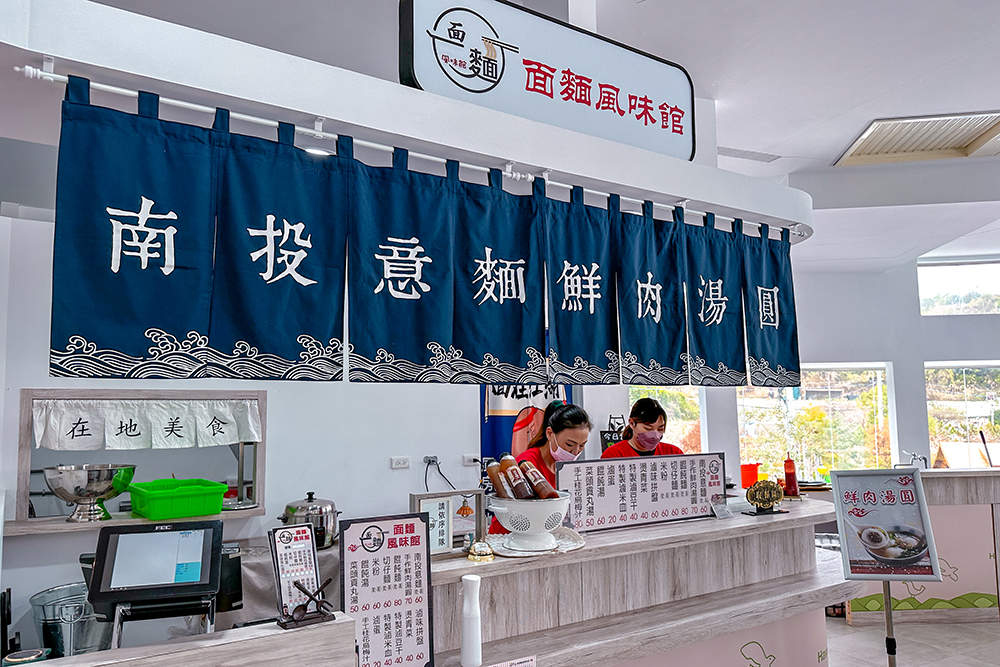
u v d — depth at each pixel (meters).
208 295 1.84
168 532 1.71
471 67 2.37
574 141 2.49
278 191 1.96
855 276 7.76
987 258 7.96
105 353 1.69
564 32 2.61
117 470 3.16
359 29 3.58
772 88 4.25
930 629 5.09
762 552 3.04
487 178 2.58
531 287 2.41
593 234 2.62
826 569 3.24
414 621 1.97
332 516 3.27
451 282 2.24
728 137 4.96
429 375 2.17
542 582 2.39
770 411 7.74
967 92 4.30
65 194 1.67
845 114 4.61
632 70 2.79
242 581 3.01
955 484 5.28
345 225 2.06
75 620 2.87
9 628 2.88
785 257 3.29
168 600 1.62
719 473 2.91
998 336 7.69
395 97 2.10
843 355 7.64
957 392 7.88
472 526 2.27
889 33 3.66
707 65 3.98
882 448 7.69
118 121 1.75
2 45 1.56
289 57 1.93
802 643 3.04
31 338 3.21
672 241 2.86
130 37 1.71
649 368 2.71
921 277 8.05
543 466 3.38
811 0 3.37
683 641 2.46
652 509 2.71
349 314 2.04
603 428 4.55
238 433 3.55
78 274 1.68
